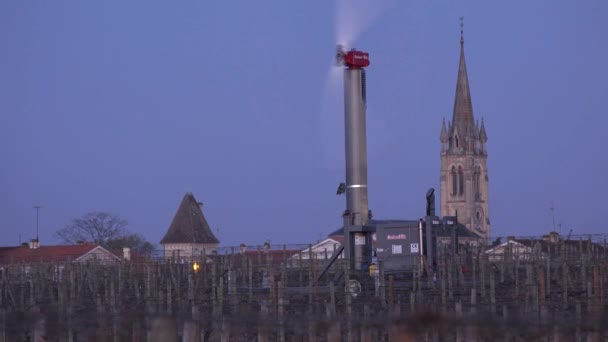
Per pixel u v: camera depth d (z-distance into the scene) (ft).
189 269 637.71
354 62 581.94
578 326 179.73
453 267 538.88
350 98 581.94
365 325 206.28
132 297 549.95
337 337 198.80
